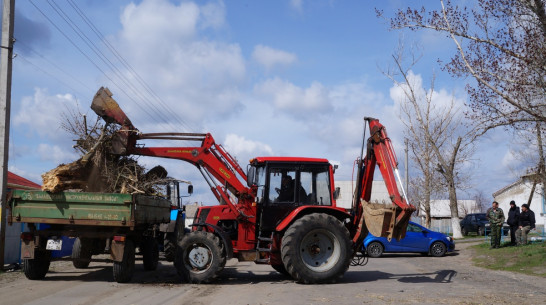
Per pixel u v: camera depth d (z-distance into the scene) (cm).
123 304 782
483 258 1630
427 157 3155
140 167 1148
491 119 1579
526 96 1505
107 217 970
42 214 980
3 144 1254
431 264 1576
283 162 1129
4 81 1266
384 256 1995
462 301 804
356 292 916
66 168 987
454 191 2812
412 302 796
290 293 903
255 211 1129
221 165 1149
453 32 1564
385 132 1108
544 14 1422
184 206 1659
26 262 1048
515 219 1855
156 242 1356
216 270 1040
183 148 1153
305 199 1125
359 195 1166
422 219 4000
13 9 1290
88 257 1142
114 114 1122
